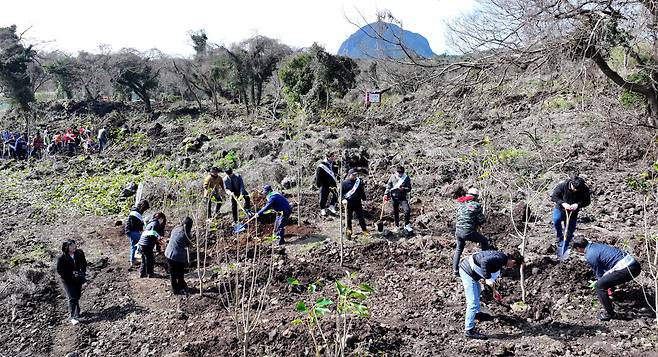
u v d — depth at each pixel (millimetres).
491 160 11398
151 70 44062
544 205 10789
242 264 9297
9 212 14820
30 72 43594
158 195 14680
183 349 6684
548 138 15672
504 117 17938
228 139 20875
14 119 38844
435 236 10031
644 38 11219
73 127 32094
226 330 7043
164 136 25703
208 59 39438
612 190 11539
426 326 6832
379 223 10508
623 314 6695
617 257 6434
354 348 6203
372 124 20094
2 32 39094
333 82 28750
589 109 15883
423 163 14977
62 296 8719
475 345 6242
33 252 11266
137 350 6988
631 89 12727
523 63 11695
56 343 7320
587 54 11406
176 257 8289
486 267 6336
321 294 7984
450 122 17312
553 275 7715
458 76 12516
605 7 10969
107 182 17562
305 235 10703
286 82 30203
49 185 18062
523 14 11609
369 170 15578
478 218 8016
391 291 7949
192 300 8195
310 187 14344
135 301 8461
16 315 8047
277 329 6777
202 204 12734
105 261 10312
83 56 45406
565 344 6117
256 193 13828
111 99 50062
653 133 13609
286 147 18188
